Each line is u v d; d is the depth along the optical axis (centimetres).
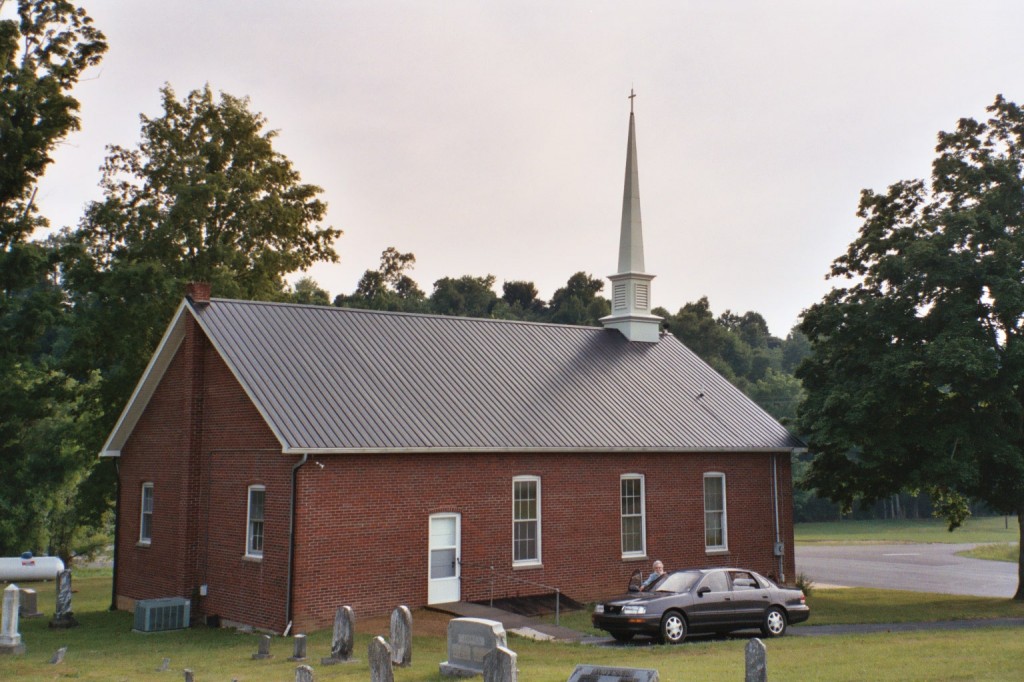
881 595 3522
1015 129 3269
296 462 2411
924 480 3117
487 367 3127
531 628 2386
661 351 3791
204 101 4378
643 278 3856
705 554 3198
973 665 1711
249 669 1858
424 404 2769
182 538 2739
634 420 3172
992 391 2984
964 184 3247
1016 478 3216
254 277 4356
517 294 13450
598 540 2964
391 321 3147
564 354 3450
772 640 2225
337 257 4653
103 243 4197
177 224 4012
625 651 2041
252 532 2573
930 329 3181
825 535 8344
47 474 5566
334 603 2428
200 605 2720
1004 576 4541
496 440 2750
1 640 2175
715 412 3444
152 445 3062
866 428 3173
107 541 5875
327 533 2433
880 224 3441
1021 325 3112
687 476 3198
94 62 3641
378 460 2541
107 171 4278
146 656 2091
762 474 3384
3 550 5541
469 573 2688
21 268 3428
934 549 6419
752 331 16562
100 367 4216
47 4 3581
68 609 2705
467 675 1689
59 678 1791
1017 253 3017
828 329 3403
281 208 4312
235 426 2666
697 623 2233
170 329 2878
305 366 2705
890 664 1738
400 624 1841
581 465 2958
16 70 3416
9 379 4012
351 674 1742
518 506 2812
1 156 3369
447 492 2664
